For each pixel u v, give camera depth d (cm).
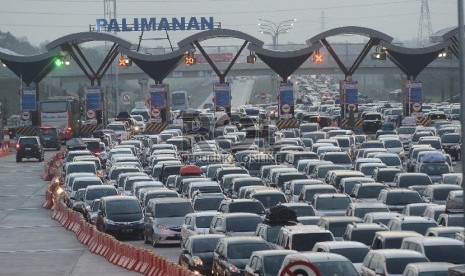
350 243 6350
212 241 7381
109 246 9281
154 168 14525
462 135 5038
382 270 5650
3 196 14988
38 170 18750
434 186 9944
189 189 11269
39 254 9688
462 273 4222
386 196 9631
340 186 10994
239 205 9081
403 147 17438
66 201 12588
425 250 5972
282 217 7600
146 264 8100
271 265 6019
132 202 10544
